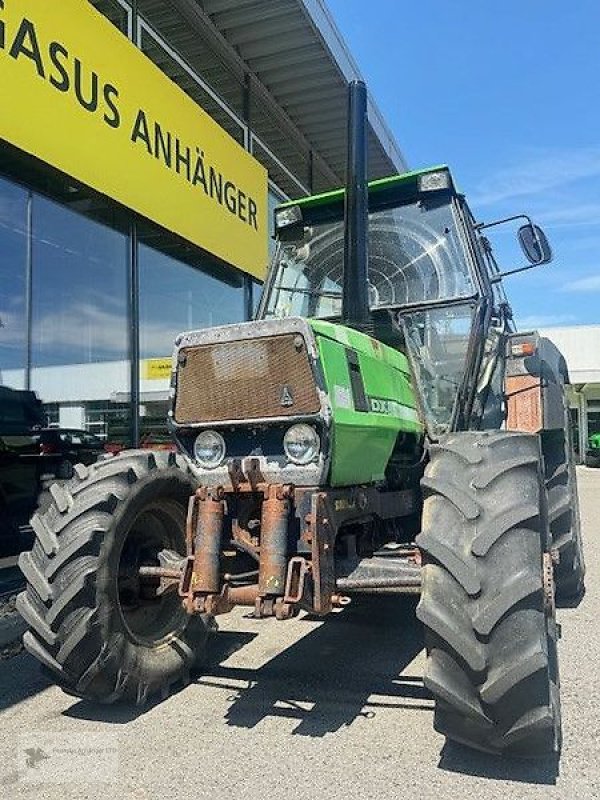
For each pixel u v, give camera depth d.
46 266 5.71
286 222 4.93
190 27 7.80
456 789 2.54
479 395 4.52
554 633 2.88
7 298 5.39
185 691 3.58
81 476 3.46
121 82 6.10
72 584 3.07
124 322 6.50
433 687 2.58
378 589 3.02
